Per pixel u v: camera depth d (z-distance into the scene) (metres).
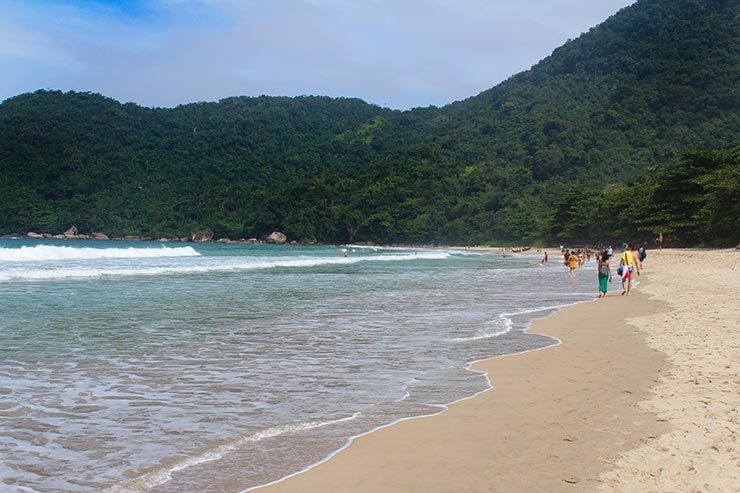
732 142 132.12
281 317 15.79
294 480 5.08
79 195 163.00
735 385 7.89
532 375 9.14
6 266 30.67
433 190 158.75
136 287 23.38
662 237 68.19
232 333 13.09
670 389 7.86
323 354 10.88
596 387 8.21
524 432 6.26
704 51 183.62
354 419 6.90
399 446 5.93
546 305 19.03
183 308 17.31
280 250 102.31
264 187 186.50
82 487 4.91
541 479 4.94
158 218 161.62
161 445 5.96
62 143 180.12
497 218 129.38
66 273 27.62
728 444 5.58
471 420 6.78
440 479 5.03
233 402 7.61
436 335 13.08
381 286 26.48
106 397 7.72
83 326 13.55
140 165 186.75
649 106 167.00
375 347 11.62
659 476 4.89
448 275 35.47
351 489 4.87
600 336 12.80
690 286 23.78
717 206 60.84
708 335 11.95
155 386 8.35
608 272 21.95
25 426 6.46
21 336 12.10
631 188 89.50
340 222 158.62
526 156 163.88
